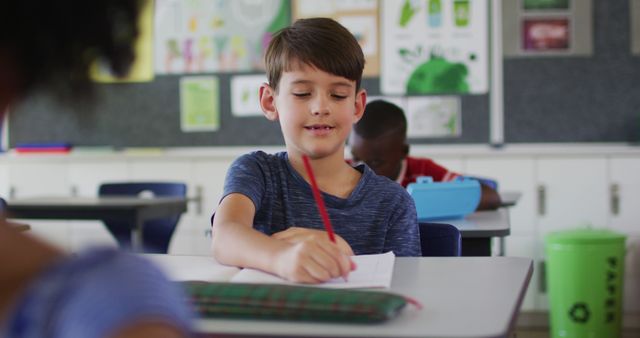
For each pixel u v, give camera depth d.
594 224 3.74
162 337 0.35
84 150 4.16
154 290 0.36
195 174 4.00
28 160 4.10
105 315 0.34
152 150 4.13
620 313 3.34
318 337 0.73
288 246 1.06
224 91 4.09
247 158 1.46
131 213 2.83
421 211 2.13
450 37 3.91
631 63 3.81
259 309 0.79
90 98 0.39
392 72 3.95
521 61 3.87
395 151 2.35
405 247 1.44
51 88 0.38
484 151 3.78
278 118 1.53
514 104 3.88
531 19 3.86
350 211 1.43
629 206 3.71
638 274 3.70
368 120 2.33
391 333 0.74
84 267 0.36
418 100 3.95
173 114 4.12
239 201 1.31
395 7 3.94
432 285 0.99
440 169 2.49
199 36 4.08
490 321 0.78
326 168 1.45
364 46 3.96
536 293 3.78
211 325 0.77
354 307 0.77
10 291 0.36
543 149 3.77
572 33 3.84
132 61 0.40
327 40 1.40
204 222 4.01
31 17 0.37
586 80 3.84
